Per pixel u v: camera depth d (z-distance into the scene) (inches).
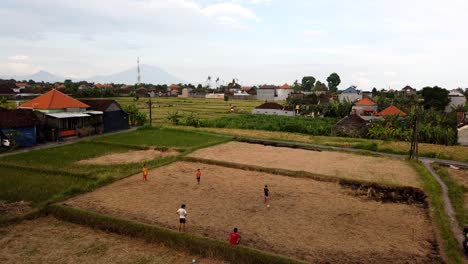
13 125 1656.0
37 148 1680.6
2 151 1569.9
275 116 3693.4
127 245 745.6
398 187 1168.8
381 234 804.6
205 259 696.4
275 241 751.7
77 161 1433.3
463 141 2154.3
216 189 1122.7
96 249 723.4
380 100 4242.1
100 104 2271.2
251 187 1157.7
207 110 4284.0
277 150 1836.9
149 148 1753.2
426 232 822.5
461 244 772.0
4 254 690.2
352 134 2479.1
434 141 2218.3
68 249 719.7
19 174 1219.9
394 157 1695.4
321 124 2974.9
